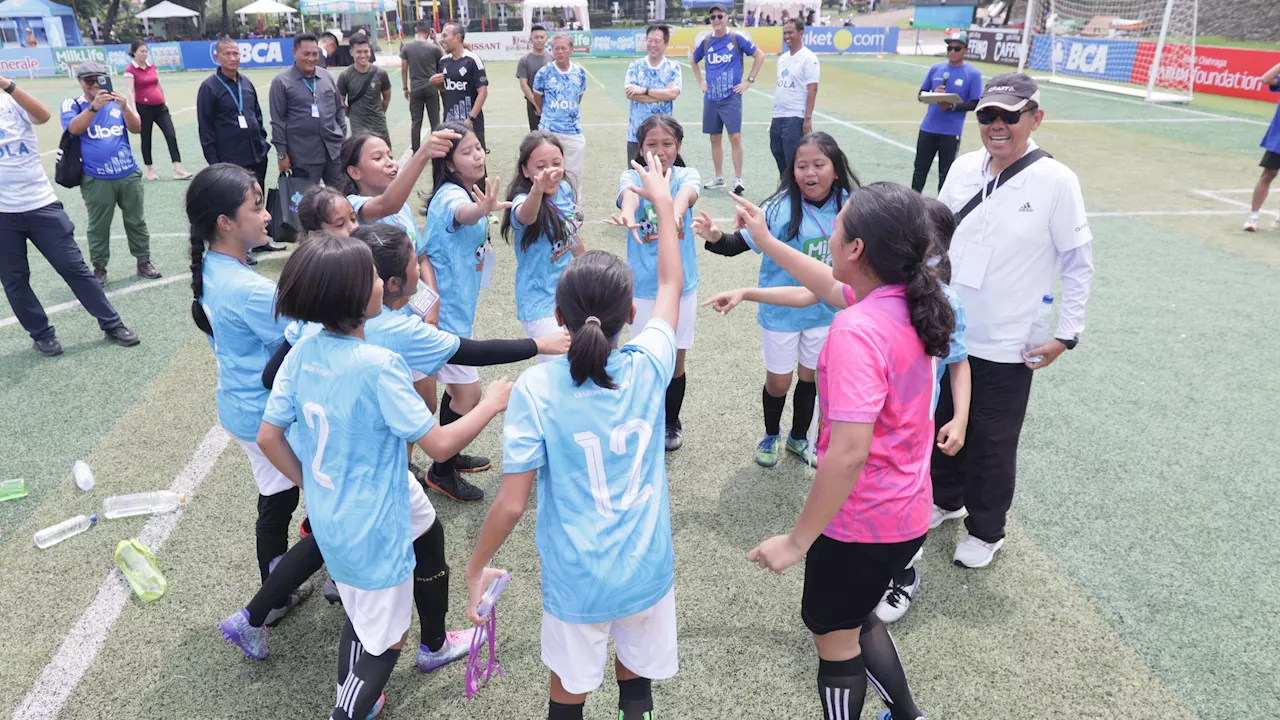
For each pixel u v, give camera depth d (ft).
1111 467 13.79
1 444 14.65
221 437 14.94
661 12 158.61
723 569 11.45
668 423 14.43
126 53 93.35
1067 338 10.11
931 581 11.16
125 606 10.69
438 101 35.06
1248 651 9.79
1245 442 14.53
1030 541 11.94
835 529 7.22
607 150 40.91
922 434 7.13
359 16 132.05
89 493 13.17
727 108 31.45
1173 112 53.16
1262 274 23.20
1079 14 79.20
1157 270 23.53
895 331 6.67
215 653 9.94
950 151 28.76
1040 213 9.86
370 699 7.89
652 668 7.40
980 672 9.57
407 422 7.13
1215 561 11.42
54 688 9.39
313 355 7.37
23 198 17.02
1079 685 9.35
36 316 18.08
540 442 6.49
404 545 7.75
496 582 7.40
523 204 11.57
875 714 9.10
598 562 6.66
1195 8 62.18
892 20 178.81
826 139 11.54
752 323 20.29
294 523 12.41
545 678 9.61
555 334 9.12
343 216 10.71
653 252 13.50
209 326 9.24
